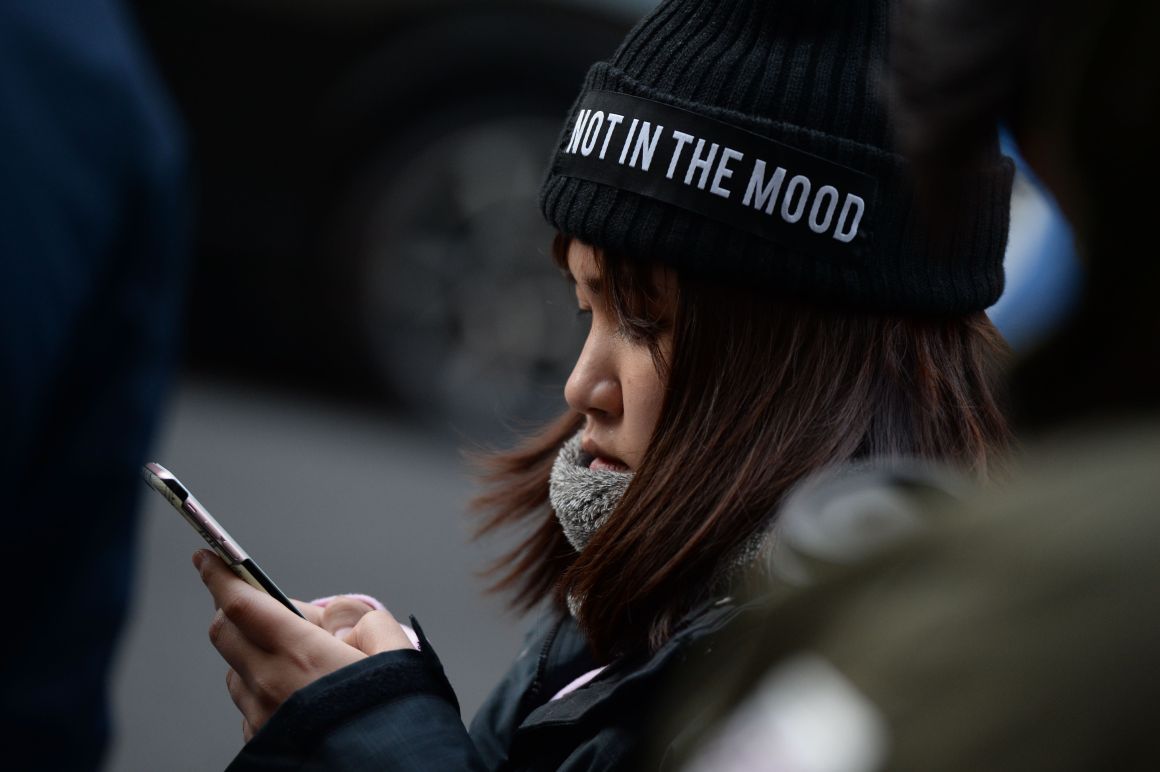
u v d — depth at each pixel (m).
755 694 1.92
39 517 2.83
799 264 4.07
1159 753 1.64
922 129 2.27
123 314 2.88
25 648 2.85
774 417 4.07
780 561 2.17
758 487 3.99
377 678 3.79
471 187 16.17
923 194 2.35
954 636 1.77
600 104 4.33
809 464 4.00
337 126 15.86
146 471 4.19
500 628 12.54
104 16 2.98
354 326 16.30
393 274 16.22
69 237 2.74
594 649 4.21
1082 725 1.67
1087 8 1.98
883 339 4.16
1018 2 2.12
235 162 15.84
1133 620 1.70
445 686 3.97
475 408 16.45
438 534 14.06
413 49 15.73
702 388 4.13
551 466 4.99
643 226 4.16
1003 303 4.93
